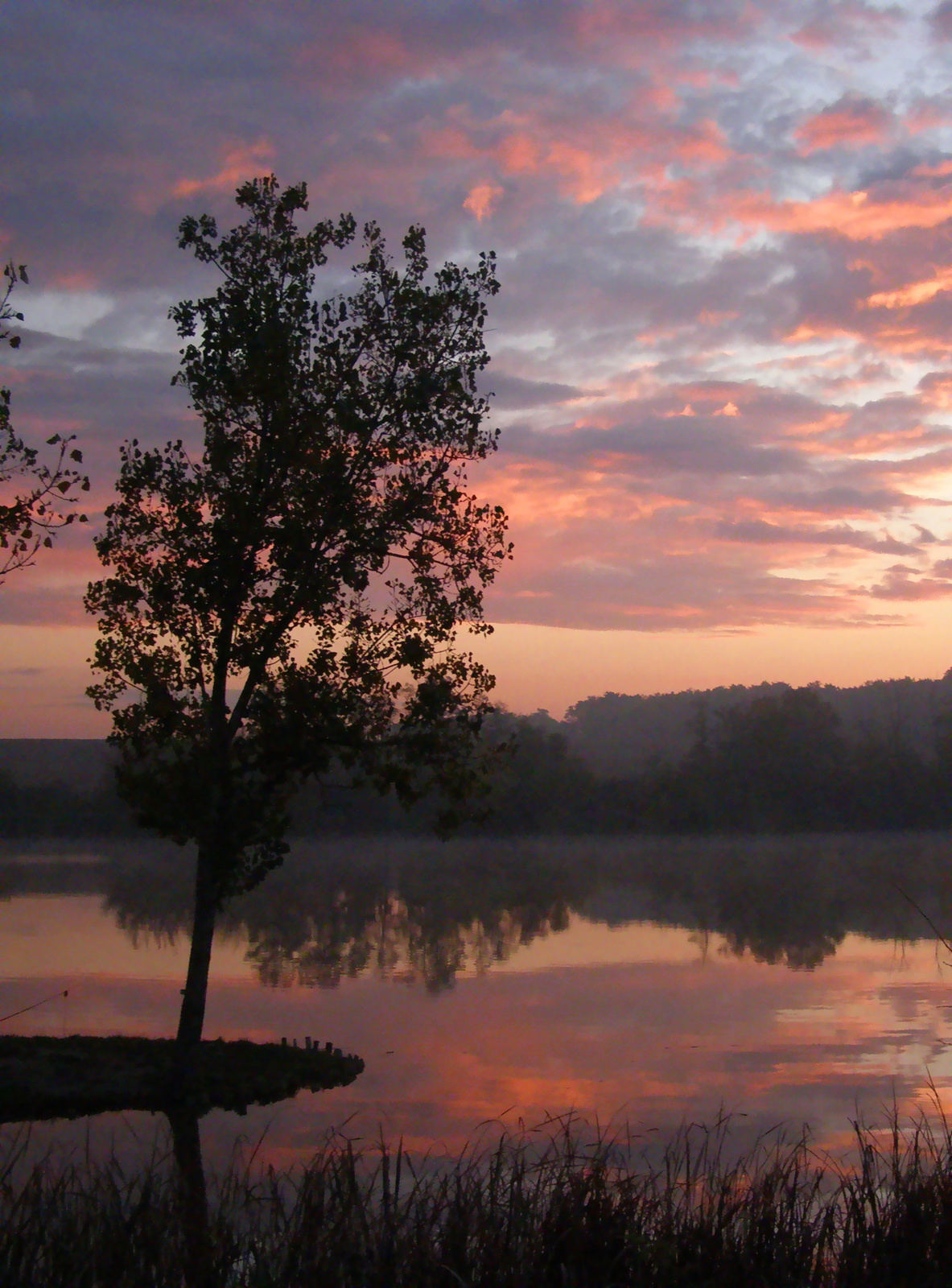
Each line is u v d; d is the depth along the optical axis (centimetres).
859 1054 1855
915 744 14538
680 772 11550
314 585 1619
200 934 1614
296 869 7012
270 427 1661
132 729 1659
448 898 4922
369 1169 1095
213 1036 2028
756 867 6844
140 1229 718
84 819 10131
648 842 9988
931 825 11081
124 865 7488
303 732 1633
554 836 10788
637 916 4194
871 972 2800
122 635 1672
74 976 2784
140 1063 1659
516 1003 2397
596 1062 1808
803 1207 777
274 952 3238
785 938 3516
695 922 3994
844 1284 706
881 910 4325
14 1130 1366
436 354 1714
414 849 9006
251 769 1686
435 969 2903
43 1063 1638
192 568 1630
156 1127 1388
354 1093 1600
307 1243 703
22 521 1209
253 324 1644
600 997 2473
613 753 17512
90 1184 824
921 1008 2294
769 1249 721
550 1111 1474
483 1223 725
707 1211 747
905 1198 752
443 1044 1962
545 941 3488
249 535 1611
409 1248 703
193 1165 1134
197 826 1608
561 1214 725
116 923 4050
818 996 2458
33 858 8262
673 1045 1939
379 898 4938
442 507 1695
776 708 11438
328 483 1628
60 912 4428
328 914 4284
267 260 1695
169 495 1650
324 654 1702
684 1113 1468
